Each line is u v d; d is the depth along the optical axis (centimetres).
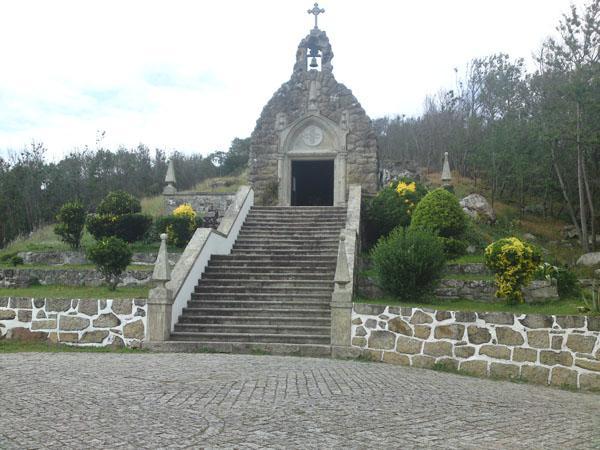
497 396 811
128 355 1062
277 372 883
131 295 1361
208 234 1529
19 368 859
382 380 862
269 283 1423
